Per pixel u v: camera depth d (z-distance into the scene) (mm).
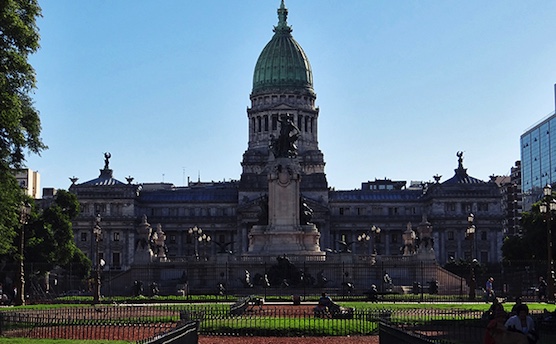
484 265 180625
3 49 65938
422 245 127000
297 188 128750
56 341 43156
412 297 94562
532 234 144250
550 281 82250
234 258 124312
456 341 45125
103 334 48375
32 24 69750
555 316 52375
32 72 68000
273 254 125562
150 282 120125
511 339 27406
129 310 69625
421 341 31031
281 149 130375
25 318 52562
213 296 98812
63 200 158125
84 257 156875
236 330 49562
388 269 124750
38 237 136625
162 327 49438
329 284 120000
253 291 107750
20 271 78812
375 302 88000
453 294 108625
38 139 72375
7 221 75688
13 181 73250
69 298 98375
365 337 48844
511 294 104562
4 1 64625
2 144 68875
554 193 152000
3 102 64125
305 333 49625
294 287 111312
